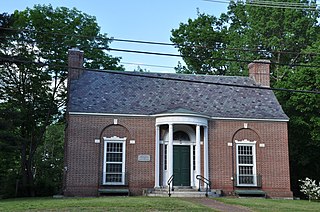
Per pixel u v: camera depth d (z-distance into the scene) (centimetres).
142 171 3045
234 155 3167
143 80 3497
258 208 2108
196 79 3616
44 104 3938
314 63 3775
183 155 3156
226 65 5438
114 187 2998
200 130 3173
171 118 3027
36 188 3747
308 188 3130
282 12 4941
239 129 3212
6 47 3566
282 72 4731
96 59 4316
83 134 3019
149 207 1989
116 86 3375
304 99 3647
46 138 5959
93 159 3000
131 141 3075
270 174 3172
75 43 4022
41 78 3822
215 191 3019
